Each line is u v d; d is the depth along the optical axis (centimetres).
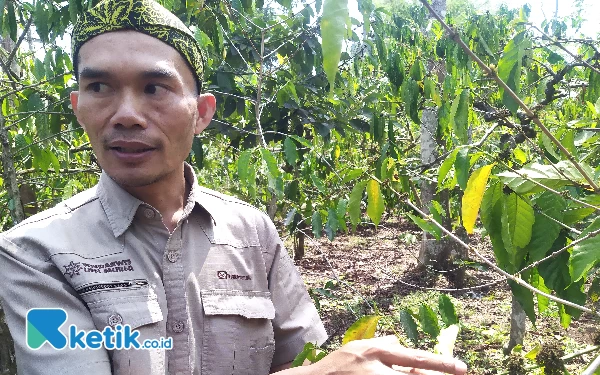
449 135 270
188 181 120
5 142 236
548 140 150
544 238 130
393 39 324
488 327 439
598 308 369
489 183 137
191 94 107
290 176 340
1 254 95
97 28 96
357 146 471
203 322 102
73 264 94
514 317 365
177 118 101
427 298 496
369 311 408
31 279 91
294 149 217
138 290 96
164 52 99
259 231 123
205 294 104
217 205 120
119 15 96
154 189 107
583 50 302
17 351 90
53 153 282
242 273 112
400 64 245
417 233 739
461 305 496
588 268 112
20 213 240
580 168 117
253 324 109
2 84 271
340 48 56
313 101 345
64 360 87
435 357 85
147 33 97
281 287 123
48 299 91
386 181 189
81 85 99
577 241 114
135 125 96
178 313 100
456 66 254
